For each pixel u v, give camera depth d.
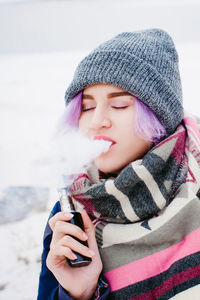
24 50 8.81
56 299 0.79
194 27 7.68
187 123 0.95
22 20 9.16
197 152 0.87
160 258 0.77
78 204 0.98
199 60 5.64
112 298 0.77
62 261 0.75
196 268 0.72
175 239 0.78
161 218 0.79
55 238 0.74
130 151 0.85
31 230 2.22
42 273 0.95
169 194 0.83
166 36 1.00
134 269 0.78
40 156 3.48
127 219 0.83
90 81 0.83
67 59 7.41
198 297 0.70
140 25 8.09
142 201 0.82
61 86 5.79
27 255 2.01
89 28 8.62
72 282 0.75
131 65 0.82
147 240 0.78
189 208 0.78
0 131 4.32
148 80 0.83
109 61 0.82
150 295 0.75
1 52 8.81
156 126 0.85
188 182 0.83
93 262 0.78
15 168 3.26
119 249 0.82
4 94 5.57
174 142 0.86
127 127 0.82
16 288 1.75
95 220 0.91
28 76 6.50
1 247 2.07
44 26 8.96
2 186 2.91
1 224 2.31
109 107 0.85
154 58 0.86
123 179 0.81
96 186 0.86
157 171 0.82
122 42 0.87
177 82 0.95
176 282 0.72
